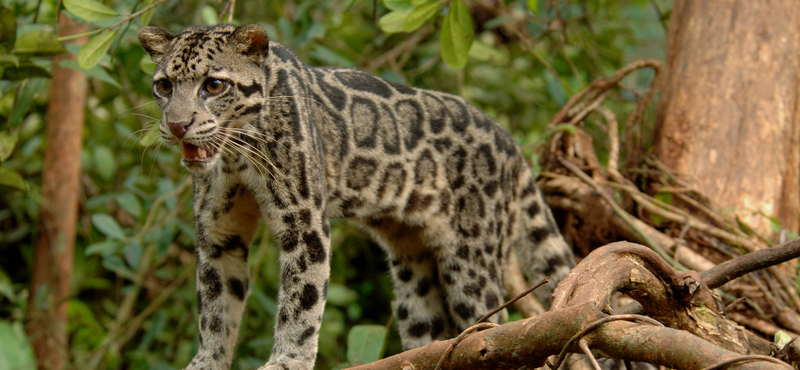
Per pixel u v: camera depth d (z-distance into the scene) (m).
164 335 9.17
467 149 6.27
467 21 5.96
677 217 6.44
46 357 8.04
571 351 2.92
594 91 7.73
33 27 6.38
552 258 6.48
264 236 8.13
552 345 2.96
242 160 5.26
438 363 3.32
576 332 2.89
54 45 6.26
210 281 5.38
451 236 6.25
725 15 7.14
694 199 6.79
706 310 3.73
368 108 6.02
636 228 6.39
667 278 3.62
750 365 2.42
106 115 9.59
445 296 6.52
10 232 9.07
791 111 6.95
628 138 7.46
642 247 3.56
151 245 8.62
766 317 5.85
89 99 9.43
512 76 11.12
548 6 9.95
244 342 8.52
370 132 5.96
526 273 6.61
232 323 5.46
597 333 2.85
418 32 9.47
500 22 9.44
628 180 7.08
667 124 7.28
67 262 8.24
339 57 8.27
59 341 8.11
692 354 2.57
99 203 8.20
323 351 9.09
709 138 6.97
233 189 5.38
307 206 5.20
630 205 6.92
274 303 8.06
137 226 8.59
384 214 6.20
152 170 8.77
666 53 7.64
